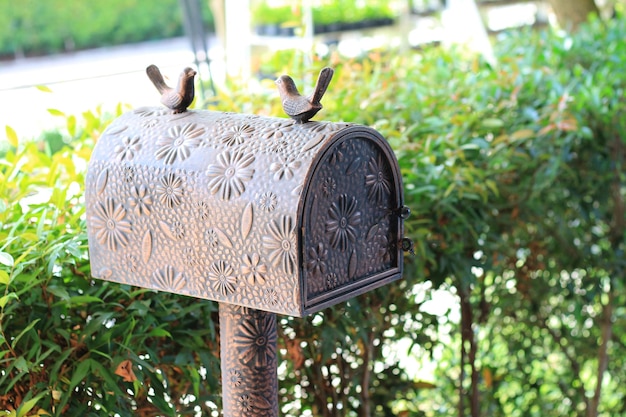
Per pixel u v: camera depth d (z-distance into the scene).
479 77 2.09
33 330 1.21
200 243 1.08
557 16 3.06
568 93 1.96
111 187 1.14
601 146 2.16
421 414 1.99
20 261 1.25
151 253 1.13
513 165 1.87
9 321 1.25
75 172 1.52
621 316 2.48
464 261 1.76
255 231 1.02
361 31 4.84
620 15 3.05
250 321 1.17
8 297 1.14
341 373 1.71
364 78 2.10
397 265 1.19
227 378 1.20
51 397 1.24
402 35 3.99
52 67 8.46
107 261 1.18
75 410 1.25
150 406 1.41
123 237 1.15
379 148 1.12
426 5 4.29
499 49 2.63
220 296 1.08
